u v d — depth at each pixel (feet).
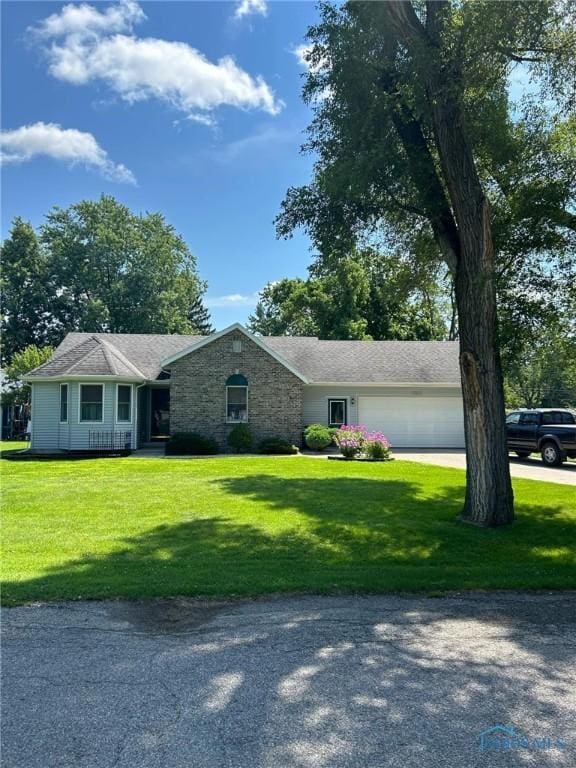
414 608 18.04
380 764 9.29
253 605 18.02
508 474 31.99
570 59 30.37
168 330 160.76
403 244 45.93
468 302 31.63
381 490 42.73
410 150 33.76
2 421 121.08
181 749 9.67
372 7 30.17
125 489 42.34
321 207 37.55
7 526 29.43
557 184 31.50
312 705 11.28
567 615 17.63
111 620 16.34
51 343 157.99
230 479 48.14
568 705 11.51
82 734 10.13
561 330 34.83
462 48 28.19
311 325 142.61
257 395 78.59
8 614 16.70
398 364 91.25
